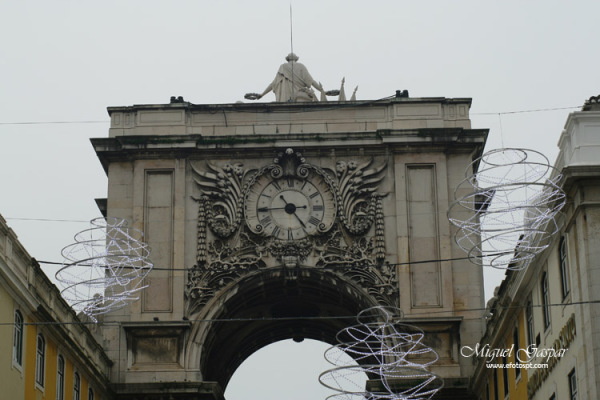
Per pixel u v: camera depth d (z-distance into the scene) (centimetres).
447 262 4844
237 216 4906
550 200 3278
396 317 4769
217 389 4769
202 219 4912
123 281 4716
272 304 5197
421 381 4722
